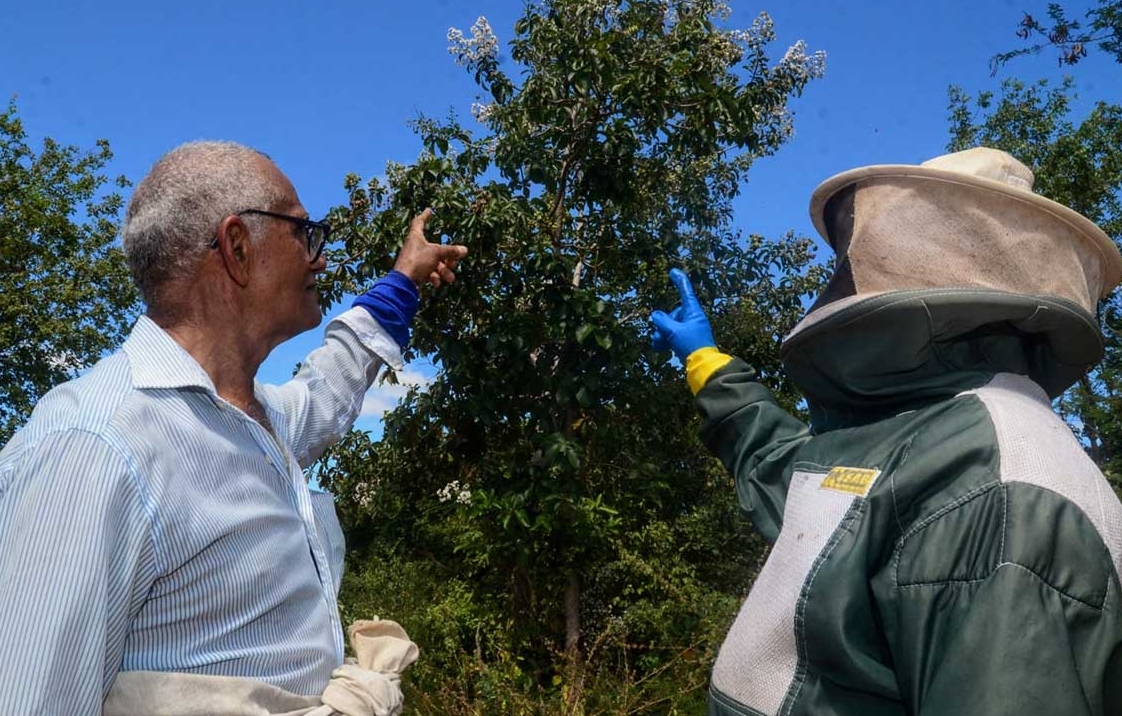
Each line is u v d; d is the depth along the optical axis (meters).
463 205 5.96
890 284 1.59
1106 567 1.26
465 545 7.46
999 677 1.16
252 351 1.67
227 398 1.63
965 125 11.02
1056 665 1.17
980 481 1.34
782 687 1.46
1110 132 10.05
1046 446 1.37
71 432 1.33
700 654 6.13
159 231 1.58
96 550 1.27
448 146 6.70
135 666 1.38
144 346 1.50
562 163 6.91
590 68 6.38
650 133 6.84
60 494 1.29
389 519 8.50
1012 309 1.50
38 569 1.25
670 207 7.63
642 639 7.01
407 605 8.23
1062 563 1.24
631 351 6.32
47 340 14.97
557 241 6.65
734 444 2.10
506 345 6.09
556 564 6.89
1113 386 7.35
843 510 1.46
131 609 1.35
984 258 1.55
